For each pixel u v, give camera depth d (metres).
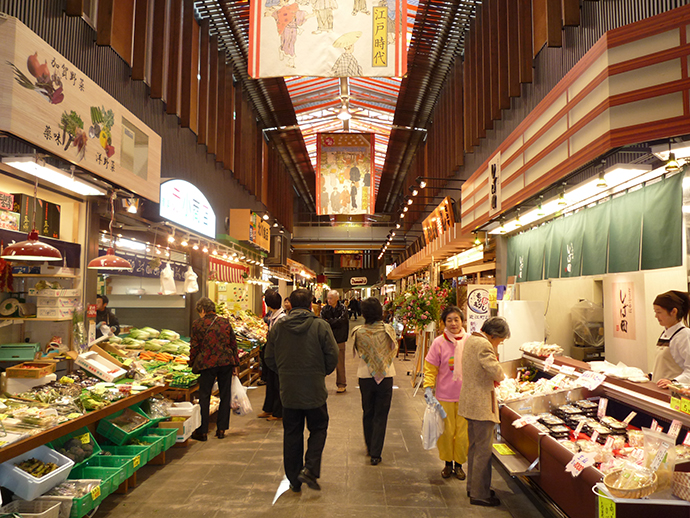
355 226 26.89
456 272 12.09
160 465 3.97
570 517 2.65
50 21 4.21
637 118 3.07
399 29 5.27
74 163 3.35
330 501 3.27
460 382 3.74
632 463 2.31
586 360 5.68
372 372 4.10
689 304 3.14
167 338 6.54
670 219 3.64
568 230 5.54
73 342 4.04
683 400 2.43
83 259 4.23
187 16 7.41
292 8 5.32
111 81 5.29
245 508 3.13
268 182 15.81
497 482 3.68
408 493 3.42
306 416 3.57
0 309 3.75
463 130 9.73
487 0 7.66
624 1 4.10
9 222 3.42
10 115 2.62
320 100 13.80
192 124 7.75
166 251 6.61
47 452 2.92
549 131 4.43
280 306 6.42
